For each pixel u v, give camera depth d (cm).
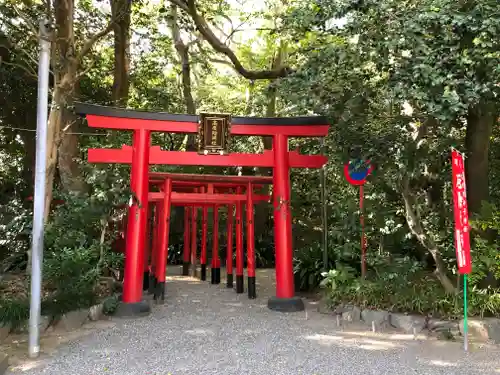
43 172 498
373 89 602
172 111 1664
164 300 863
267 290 1020
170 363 461
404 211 798
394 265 713
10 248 784
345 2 499
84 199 746
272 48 1248
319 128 784
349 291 709
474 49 441
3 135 1395
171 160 758
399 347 522
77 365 453
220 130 764
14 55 1071
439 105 436
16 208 850
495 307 586
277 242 781
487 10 432
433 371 436
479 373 430
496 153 855
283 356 486
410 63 466
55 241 693
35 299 482
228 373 430
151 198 888
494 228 609
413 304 627
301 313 732
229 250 1081
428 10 459
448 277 660
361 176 745
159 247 865
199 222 1631
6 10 1013
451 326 579
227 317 697
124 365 454
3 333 540
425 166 708
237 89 1673
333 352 502
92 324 637
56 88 802
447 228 754
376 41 501
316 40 655
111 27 886
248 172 1634
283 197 783
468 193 664
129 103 1502
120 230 1054
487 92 462
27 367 446
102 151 730
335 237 909
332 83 585
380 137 601
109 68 1398
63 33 865
